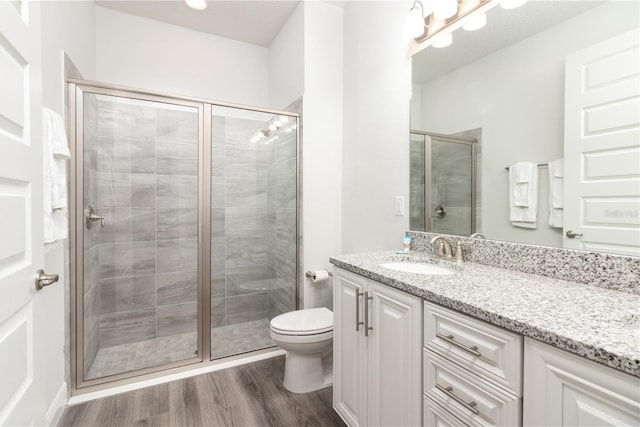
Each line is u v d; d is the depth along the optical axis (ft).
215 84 9.26
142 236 7.72
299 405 5.40
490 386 2.49
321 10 7.68
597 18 3.16
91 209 6.53
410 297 3.36
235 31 9.05
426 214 5.48
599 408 1.85
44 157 4.10
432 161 5.32
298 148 7.79
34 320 2.95
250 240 8.54
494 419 2.46
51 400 4.80
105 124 7.16
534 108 3.78
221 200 8.06
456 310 2.82
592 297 2.80
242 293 8.48
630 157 2.92
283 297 8.40
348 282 4.63
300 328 5.65
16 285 2.57
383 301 3.83
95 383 5.88
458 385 2.80
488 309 2.48
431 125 5.32
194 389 5.86
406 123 5.85
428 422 3.14
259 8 7.97
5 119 2.48
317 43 7.63
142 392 5.74
